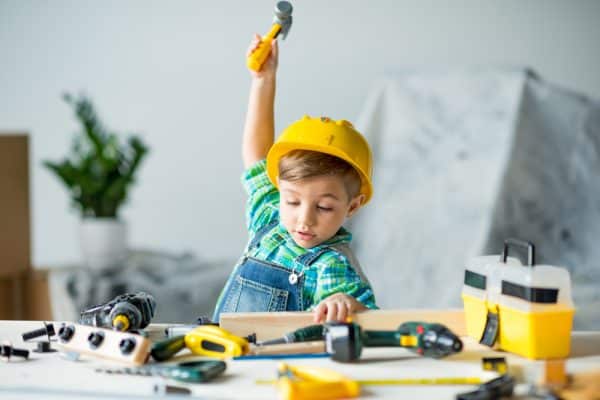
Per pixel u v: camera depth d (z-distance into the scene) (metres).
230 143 4.28
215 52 4.24
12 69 4.21
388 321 1.09
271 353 1.02
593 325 2.80
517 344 1.00
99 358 1.00
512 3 4.24
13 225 2.49
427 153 3.73
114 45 4.23
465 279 1.10
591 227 3.41
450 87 4.03
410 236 3.43
